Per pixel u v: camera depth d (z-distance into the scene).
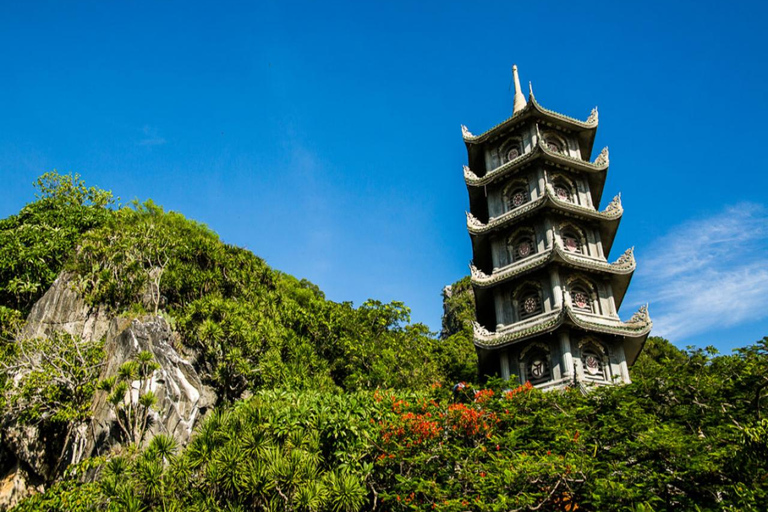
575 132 39.62
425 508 18.42
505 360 31.94
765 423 16.09
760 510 15.79
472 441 21.70
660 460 18.77
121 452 25.86
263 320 37.31
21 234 46.31
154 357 31.83
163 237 45.00
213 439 19.73
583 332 30.98
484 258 38.59
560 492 18.27
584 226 35.69
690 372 25.30
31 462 29.91
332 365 42.31
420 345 50.00
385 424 21.36
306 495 17.09
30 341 33.22
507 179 37.88
